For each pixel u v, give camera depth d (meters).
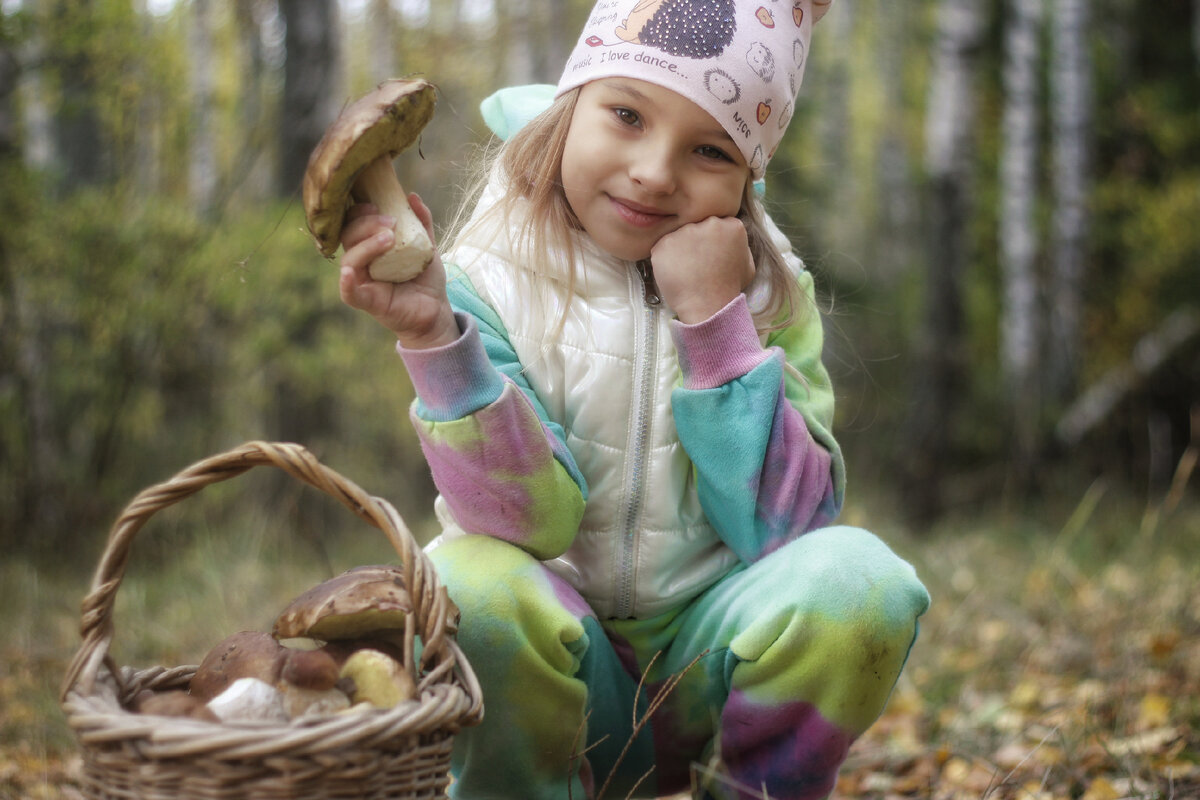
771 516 1.66
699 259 1.65
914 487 7.20
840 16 12.89
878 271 11.45
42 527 5.37
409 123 1.36
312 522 5.93
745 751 1.63
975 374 8.90
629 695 1.73
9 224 5.22
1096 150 9.26
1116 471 7.38
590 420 1.68
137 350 5.60
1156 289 8.34
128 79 5.66
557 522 1.57
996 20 9.59
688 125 1.61
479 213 1.78
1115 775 2.13
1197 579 3.82
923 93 11.69
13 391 5.33
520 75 10.18
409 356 1.48
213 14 7.14
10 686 3.01
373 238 1.37
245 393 6.28
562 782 1.62
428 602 1.33
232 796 1.17
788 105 1.74
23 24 5.01
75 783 2.27
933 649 3.37
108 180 5.71
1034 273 8.38
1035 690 2.82
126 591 4.28
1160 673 2.81
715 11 1.63
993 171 9.45
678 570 1.72
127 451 5.91
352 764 1.19
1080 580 4.19
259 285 5.87
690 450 1.65
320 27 6.39
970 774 2.22
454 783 1.66
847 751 1.63
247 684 1.28
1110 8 9.48
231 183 6.13
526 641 1.51
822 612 1.52
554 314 1.70
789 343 1.85
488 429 1.49
